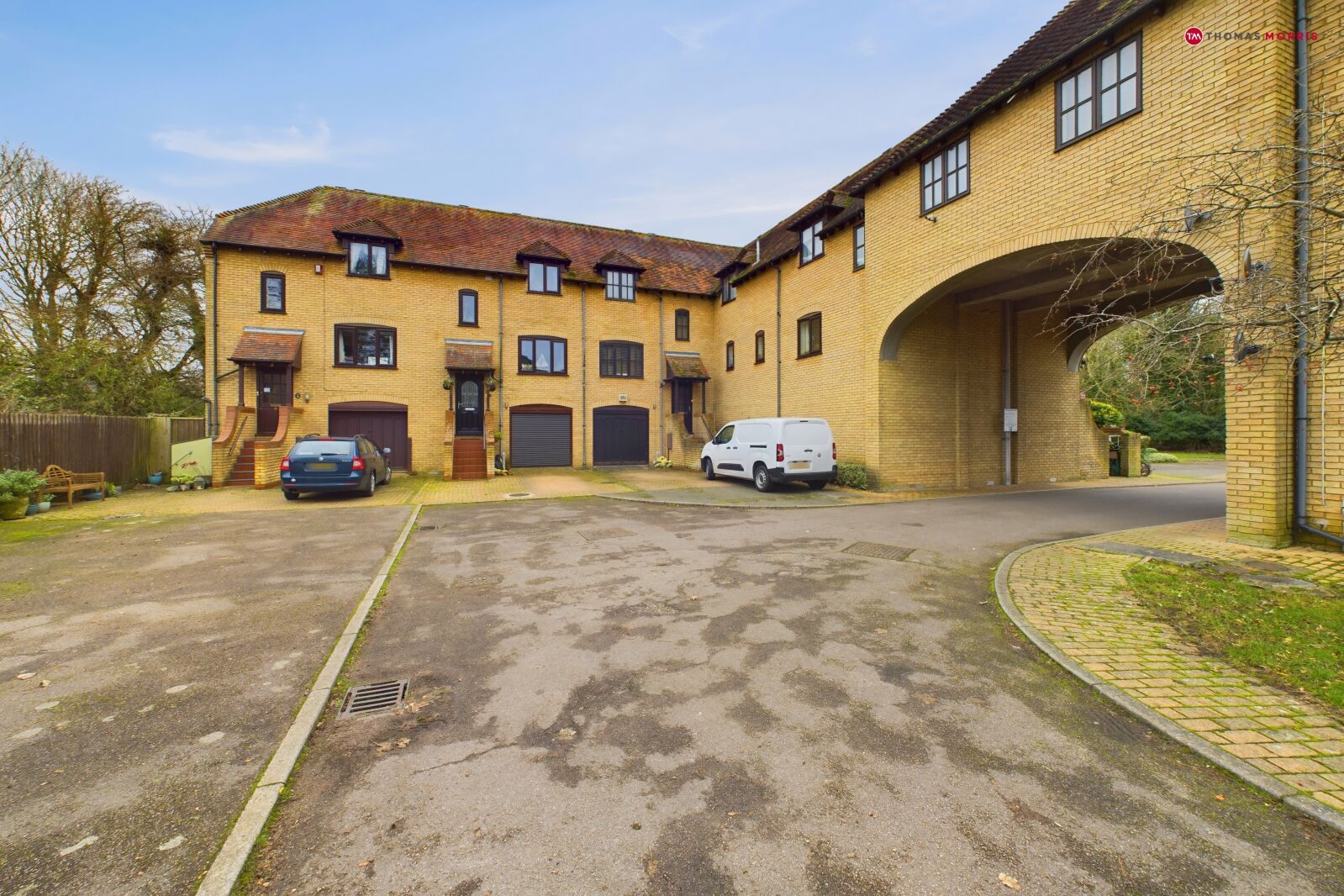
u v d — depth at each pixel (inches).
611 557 285.7
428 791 103.0
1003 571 244.5
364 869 84.3
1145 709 128.9
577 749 116.6
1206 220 263.3
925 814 95.6
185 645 171.8
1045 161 370.6
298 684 146.1
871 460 552.1
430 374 746.8
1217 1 278.8
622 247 933.8
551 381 807.1
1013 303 610.2
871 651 166.6
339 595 222.8
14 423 457.7
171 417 632.4
